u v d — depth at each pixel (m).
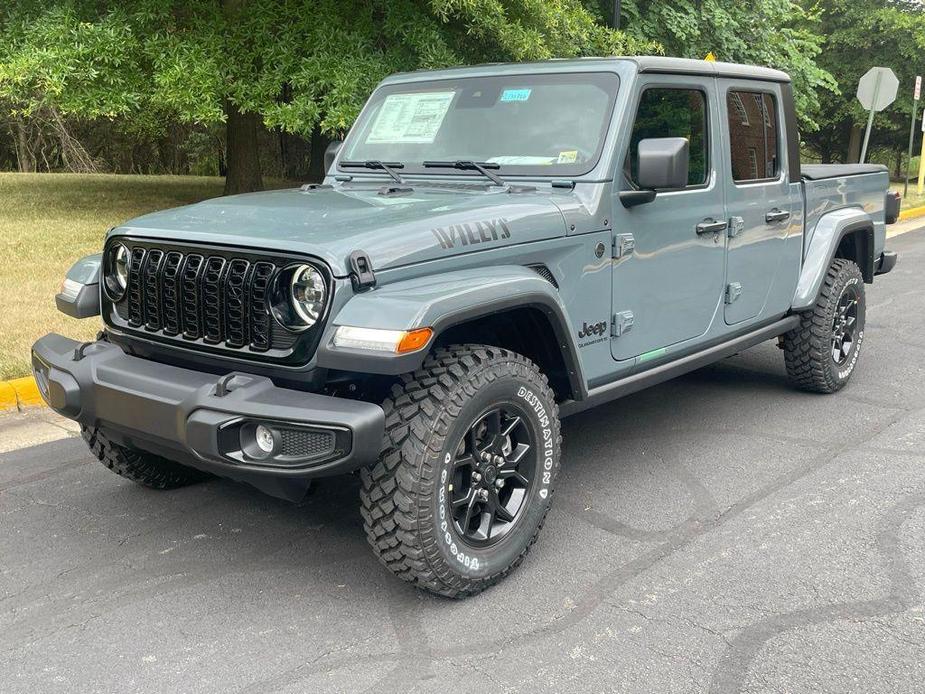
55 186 18.17
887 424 5.10
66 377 3.33
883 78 15.91
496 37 12.21
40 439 4.95
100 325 6.52
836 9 27.33
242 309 3.02
